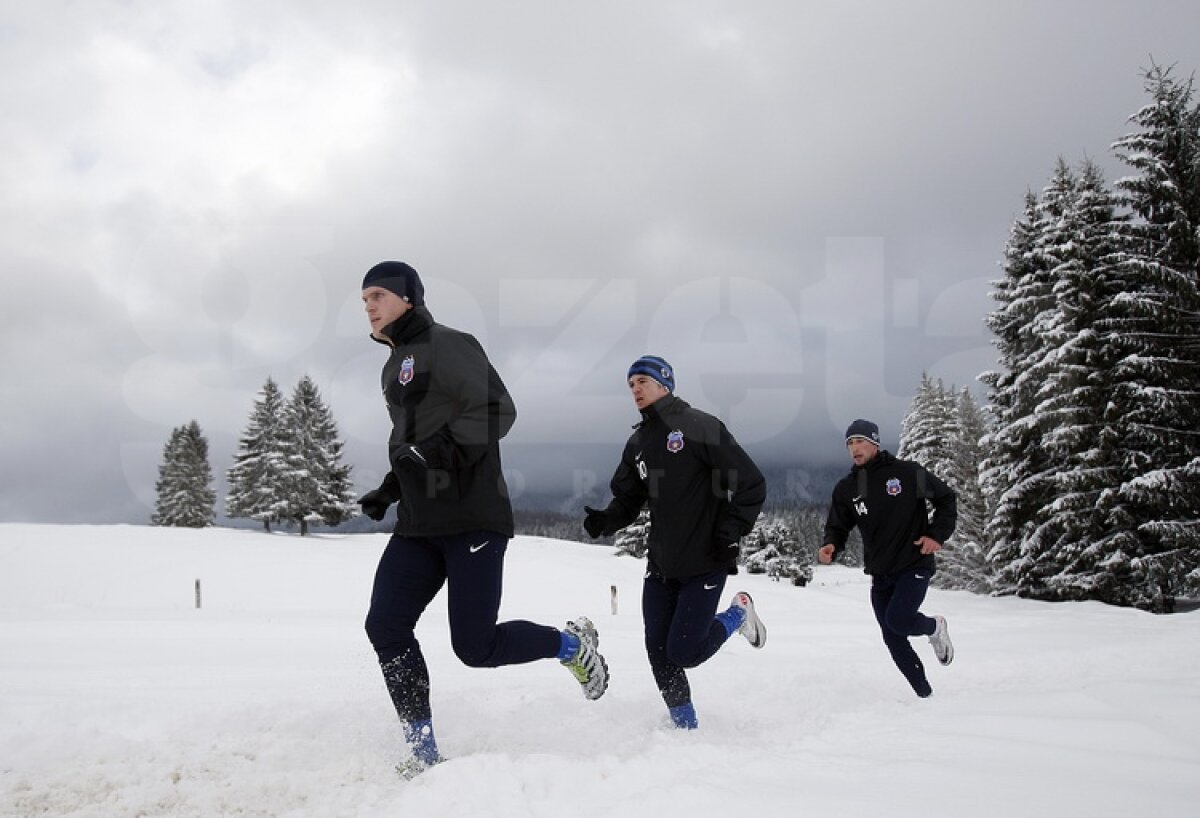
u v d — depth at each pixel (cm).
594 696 375
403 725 318
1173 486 1800
